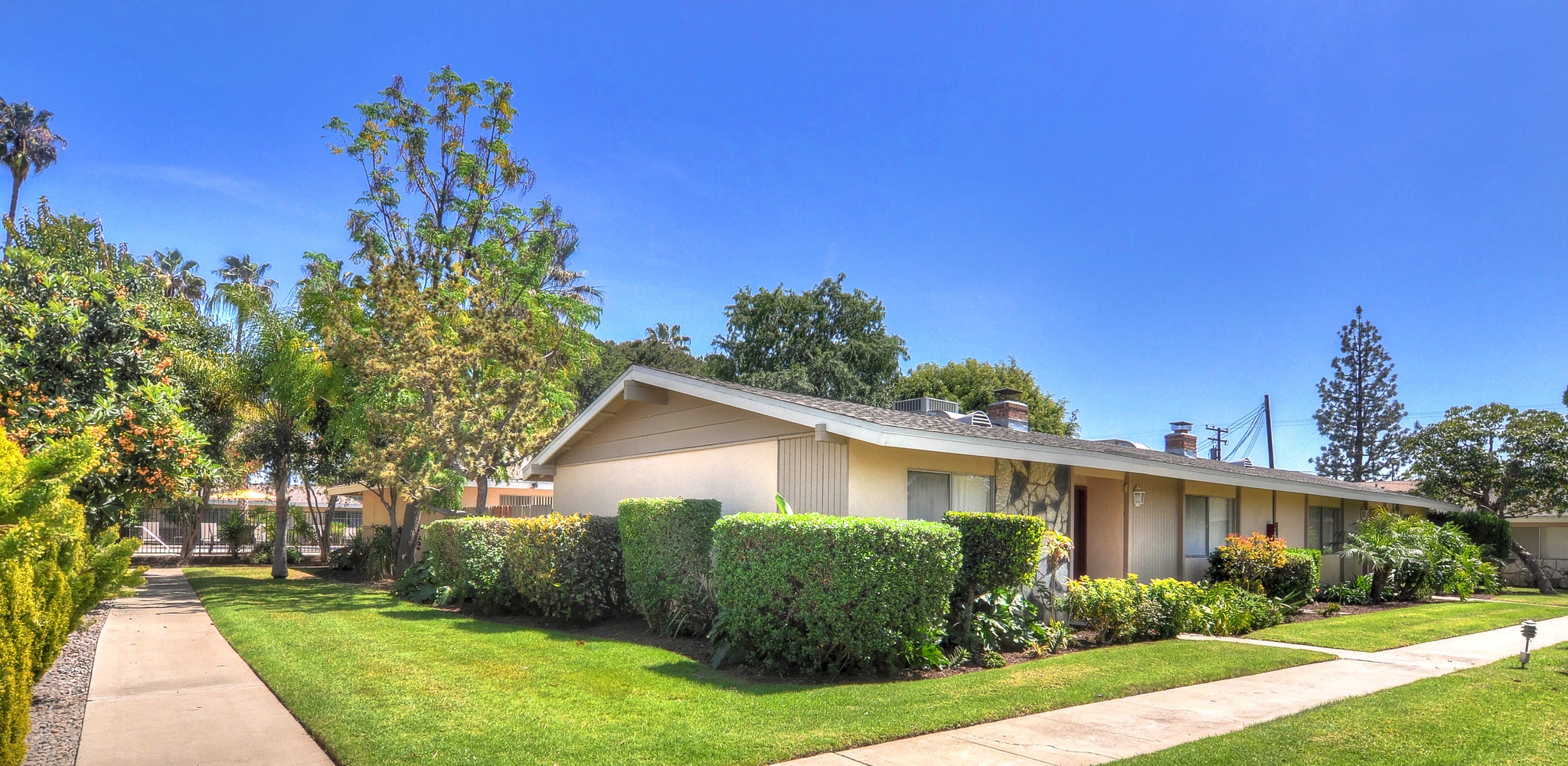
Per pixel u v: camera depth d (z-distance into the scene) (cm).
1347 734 624
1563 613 1606
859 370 4134
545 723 629
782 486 1128
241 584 1845
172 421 1216
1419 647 1127
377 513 2673
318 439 2186
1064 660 950
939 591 838
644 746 572
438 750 561
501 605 1273
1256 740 604
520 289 2411
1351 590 1744
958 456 1165
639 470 1466
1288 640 1185
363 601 1478
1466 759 563
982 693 748
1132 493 1470
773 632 830
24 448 993
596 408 1510
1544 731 641
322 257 2292
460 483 2066
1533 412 2830
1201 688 819
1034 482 1269
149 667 862
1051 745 600
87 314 1173
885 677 829
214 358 1978
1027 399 4253
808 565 808
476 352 1675
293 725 640
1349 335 4994
